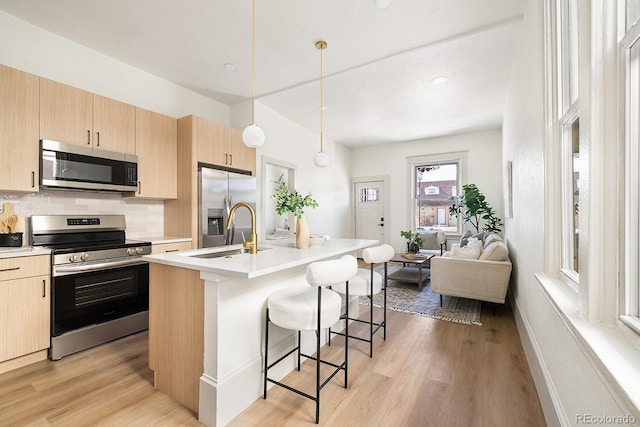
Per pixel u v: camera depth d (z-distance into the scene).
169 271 1.77
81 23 2.55
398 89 3.85
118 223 3.02
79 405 1.69
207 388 1.54
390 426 1.54
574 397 1.16
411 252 4.87
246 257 1.89
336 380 1.96
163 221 3.57
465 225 6.07
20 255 2.06
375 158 7.05
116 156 2.83
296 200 2.41
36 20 2.51
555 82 1.65
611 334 0.90
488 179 5.80
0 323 1.98
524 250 2.51
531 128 2.15
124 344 2.49
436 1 2.28
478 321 3.03
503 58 3.07
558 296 1.30
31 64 2.56
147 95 3.42
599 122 0.97
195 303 1.64
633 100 0.90
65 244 2.60
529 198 2.25
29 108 2.32
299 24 2.56
